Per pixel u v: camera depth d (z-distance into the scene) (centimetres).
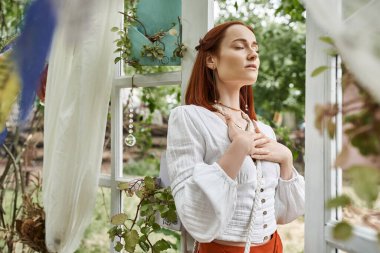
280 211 115
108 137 193
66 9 49
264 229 105
